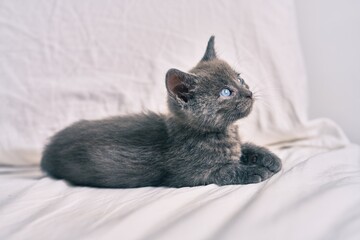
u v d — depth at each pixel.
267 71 0.51
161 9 0.52
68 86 0.51
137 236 0.29
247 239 0.27
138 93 0.52
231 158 0.40
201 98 0.39
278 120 0.51
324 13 0.53
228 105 0.39
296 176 0.35
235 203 0.32
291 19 0.51
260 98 0.50
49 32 0.51
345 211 0.29
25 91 0.51
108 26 0.52
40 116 0.51
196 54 0.52
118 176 0.40
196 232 0.29
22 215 0.34
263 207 0.30
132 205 0.34
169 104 0.40
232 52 0.51
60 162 0.43
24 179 0.43
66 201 0.36
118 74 0.52
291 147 0.49
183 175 0.39
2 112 0.50
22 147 0.50
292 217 0.29
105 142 0.41
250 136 0.52
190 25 0.52
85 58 0.52
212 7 0.51
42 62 0.51
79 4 0.51
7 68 0.50
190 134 0.40
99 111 0.52
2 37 0.50
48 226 0.31
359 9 0.52
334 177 0.35
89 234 0.30
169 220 0.30
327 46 0.54
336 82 0.54
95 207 0.34
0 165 0.50
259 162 0.40
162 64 0.52
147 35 0.52
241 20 0.51
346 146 0.47
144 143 0.41
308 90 0.55
